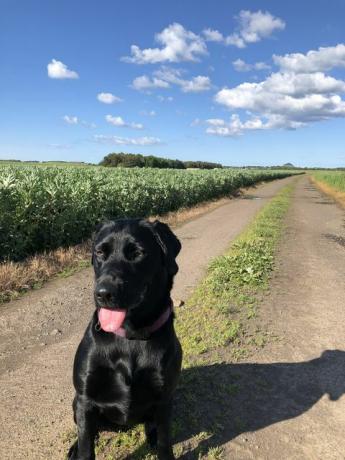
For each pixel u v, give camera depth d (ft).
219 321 6.92
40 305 7.52
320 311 7.80
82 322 6.96
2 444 3.96
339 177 54.19
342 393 5.09
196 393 4.84
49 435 4.10
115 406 3.37
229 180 39.14
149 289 3.29
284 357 5.90
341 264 11.78
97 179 16.67
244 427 4.34
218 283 8.90
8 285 8.07
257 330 6.72
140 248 3.23
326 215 24.63
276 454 3.99
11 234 9.52
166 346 3.37
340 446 4.16
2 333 6.35
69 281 8.98
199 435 4.14
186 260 11.48
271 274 10.15
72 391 4.89
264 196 39.88
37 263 9.37
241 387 5.05
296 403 4.83
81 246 11.55
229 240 14.60
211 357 5.71
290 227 18.29
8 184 10.23
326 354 6.07
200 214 22.34
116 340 3.26
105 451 3.86
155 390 3.37
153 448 3.88
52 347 6.01
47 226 10.89
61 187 12.57
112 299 3.01
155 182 21.95
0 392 4.82
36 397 4.74
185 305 7.70
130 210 16.42
